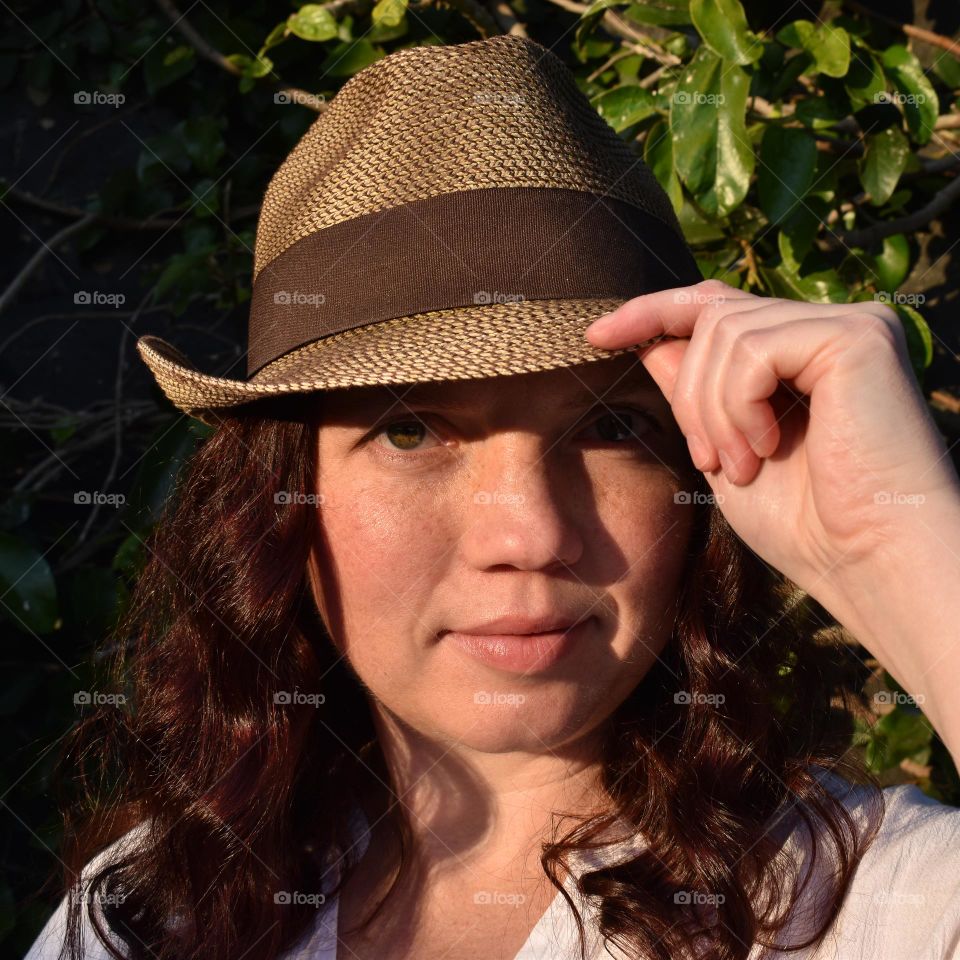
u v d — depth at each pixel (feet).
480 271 2.82
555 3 6.19
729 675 3.16
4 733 6.59
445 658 2.83
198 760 3.53
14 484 7.28
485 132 2.93
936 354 6.42
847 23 5.52
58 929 3.94
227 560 3.45
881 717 5.77
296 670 3.47
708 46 4.75
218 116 7.13
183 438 5.72
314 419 3.09
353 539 2.89
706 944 2.81
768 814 3.06
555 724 2.82
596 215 2.93
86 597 6.41
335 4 6.13
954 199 6.10
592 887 2.91
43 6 7.24
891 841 2.77
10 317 7.23
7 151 7.27
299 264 3.08
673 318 2.55
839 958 2.64
